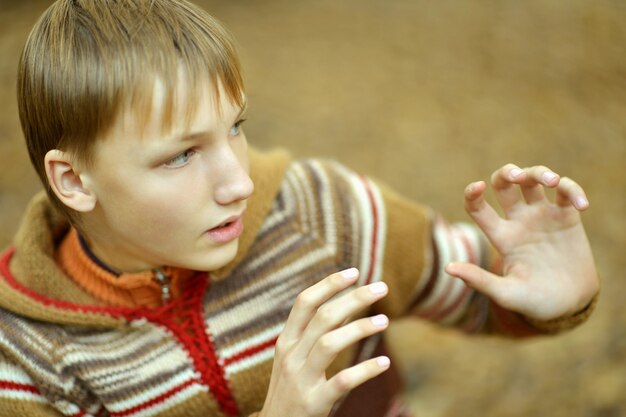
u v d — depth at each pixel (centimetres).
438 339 259
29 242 118
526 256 117
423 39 415
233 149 103
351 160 332
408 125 350
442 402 238
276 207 123
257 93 379
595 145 323
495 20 419
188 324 117
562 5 418
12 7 449
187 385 115
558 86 362
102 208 104
